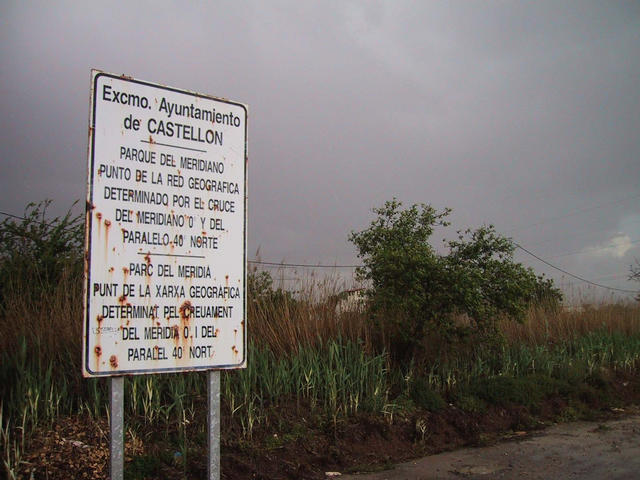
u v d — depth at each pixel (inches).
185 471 252.8
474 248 419.8
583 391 461.1
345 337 418.3
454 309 418.3
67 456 247.0
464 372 437.7
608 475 276.1
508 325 572.1
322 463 284.5
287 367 358.3
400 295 402.3
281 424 307.3
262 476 258.2
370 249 447.5
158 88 179.8
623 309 775.7
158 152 177.8
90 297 163.2
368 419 330.3
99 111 170.2
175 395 294.4
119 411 163.6
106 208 168.2
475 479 270.1
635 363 595.5
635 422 407.8
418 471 281.6
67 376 315.6
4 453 242.2
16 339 324.2
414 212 448.1
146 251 172.7
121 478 162.1
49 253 408.5
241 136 193.3
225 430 293.3
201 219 182.9
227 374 328.8
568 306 714.2
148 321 170.9
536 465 293.9
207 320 180.7
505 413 391.5
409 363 418.9
